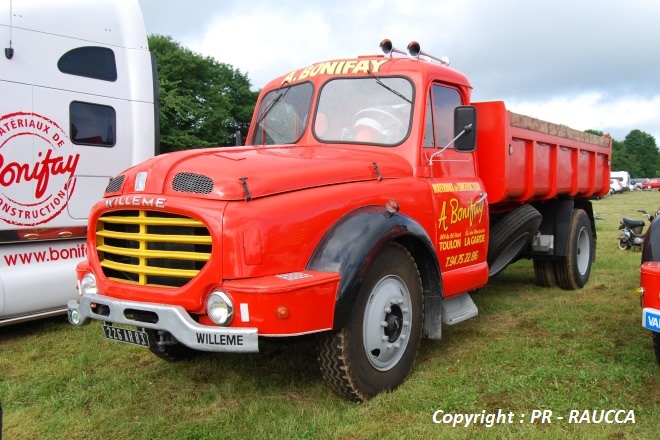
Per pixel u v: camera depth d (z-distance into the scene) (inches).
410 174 170.7
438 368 170.9
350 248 136.6
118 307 138.1
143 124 259.8
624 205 1171.3
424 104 177.5
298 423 137.6
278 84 205.8
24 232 221.1
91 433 137.9
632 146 4559.5
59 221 231.8
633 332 204.5
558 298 267.6
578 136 285.6
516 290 288.5
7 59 216.5
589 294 276.2
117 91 252.2
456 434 130.3
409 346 159.3
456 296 192.2
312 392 156.6
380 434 131.0
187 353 183.3
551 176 258.7
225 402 152.5
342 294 133.5
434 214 173.8
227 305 125.6
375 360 148.6
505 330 212.7
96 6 248.7
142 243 137.7
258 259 126.6
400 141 175.3
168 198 133.2
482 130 213.2
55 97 230.2
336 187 146.5
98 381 169.6
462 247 188.9
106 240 150.4
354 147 177.5
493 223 240.4
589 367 169.3
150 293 135.3
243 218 126.8
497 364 174.1
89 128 241.8
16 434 138.2
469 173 201.9
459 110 175.9
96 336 216.4
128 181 143.9
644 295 148.5
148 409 149.9
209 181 131.4
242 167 135.6
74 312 152.2
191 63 1357.0
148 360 186.1
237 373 172.1
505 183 209.6
